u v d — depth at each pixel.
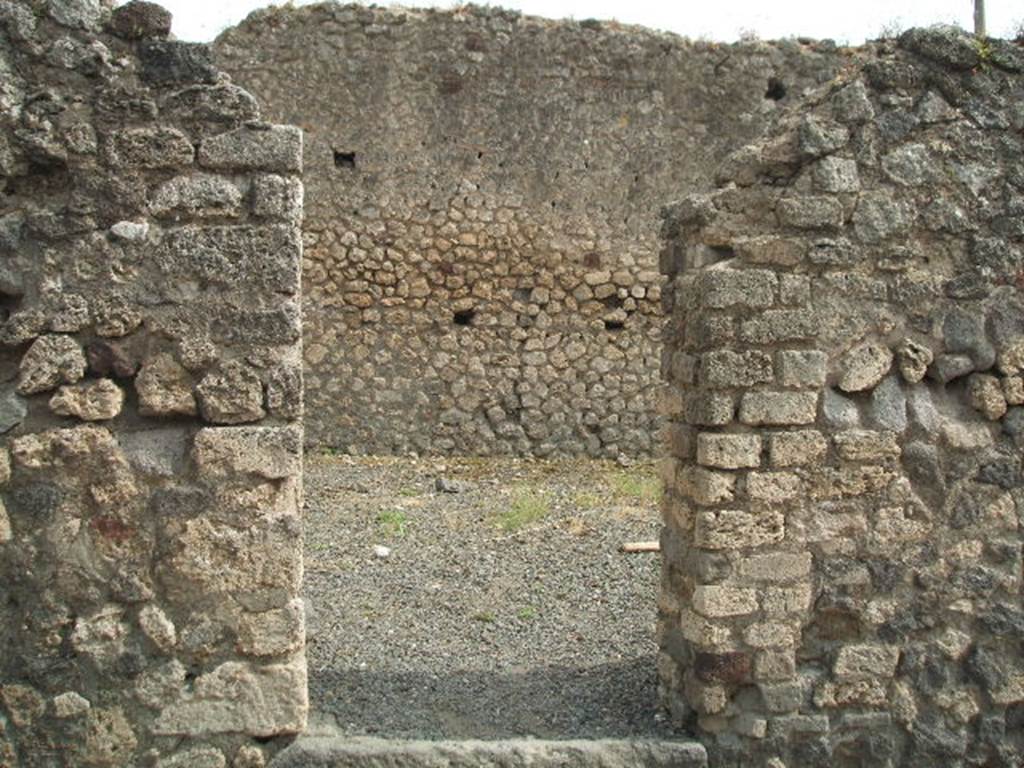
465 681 4.74
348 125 10.65
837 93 3.97
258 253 3.60
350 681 4.66
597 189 11.03
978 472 4.04
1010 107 4.05
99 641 3.60
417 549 7.34
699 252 4.03
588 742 3.92
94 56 3.54
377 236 10.71
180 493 3.60
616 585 6.59
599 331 11.05
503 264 10.90
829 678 3.97
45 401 3.57
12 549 3.56
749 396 3.88
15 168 3.52
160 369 3.58
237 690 3.66
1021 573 4.07
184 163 3.57
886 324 3.97
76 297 3.54
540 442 10.98
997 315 4.04
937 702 4.03
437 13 10.69
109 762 3.61
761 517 3.90
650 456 11.13
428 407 10.81
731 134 11.23
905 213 3.98
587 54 10.93
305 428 10.64
